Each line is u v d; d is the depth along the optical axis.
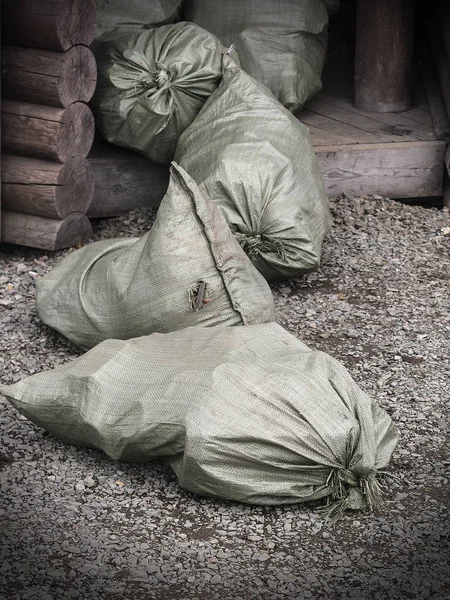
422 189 6.51
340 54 7.77
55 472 3.77
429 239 6.04
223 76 5.92
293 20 6.61
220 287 4.35
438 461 3.86
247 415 3.45
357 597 3.12
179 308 4.32
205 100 5.98
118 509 3.56
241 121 5.57
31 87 5.36
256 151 5.29
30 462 3.82
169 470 3.80
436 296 5.32
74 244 5.72
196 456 3.43
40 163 5.47
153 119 5.88
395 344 4.80
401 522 3.50
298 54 6.59
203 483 3.51
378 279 5.53
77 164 5.57
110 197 6.16
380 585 3.19
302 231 5.15
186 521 3.50
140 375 3.71
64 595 3.10
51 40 5.25
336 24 8.03
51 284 4.84
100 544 3.35
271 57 6.52
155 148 6.04
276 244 5.12
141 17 6.32
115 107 5.92
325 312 5.12
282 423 3.45
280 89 6.52
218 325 4.37
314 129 6.63
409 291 5.39
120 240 4.91
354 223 6.18
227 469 3.47
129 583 3.17
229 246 4.42
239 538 3.41
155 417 3.55
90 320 4.57
